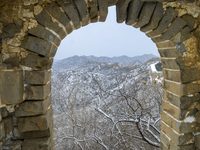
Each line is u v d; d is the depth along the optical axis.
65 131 4.56
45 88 1.37
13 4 1.20
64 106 5.01
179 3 1.46
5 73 1.15
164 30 1.53
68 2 1.25
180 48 1.53
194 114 1.62
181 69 1.55
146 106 3.90
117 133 3.74
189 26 1.51
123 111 4.11
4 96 1.16
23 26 1.23
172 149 1.71
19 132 1.34
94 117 4.34
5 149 1.24
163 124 1.91
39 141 1.35
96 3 1.36
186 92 1.57
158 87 4.12
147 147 3.88
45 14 1.24
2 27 1.20
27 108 1.29
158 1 1.42
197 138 1.61
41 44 1.27
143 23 1.57
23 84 1.27
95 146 4.27
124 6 1.45
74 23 1.42
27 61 1.27
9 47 1.22
